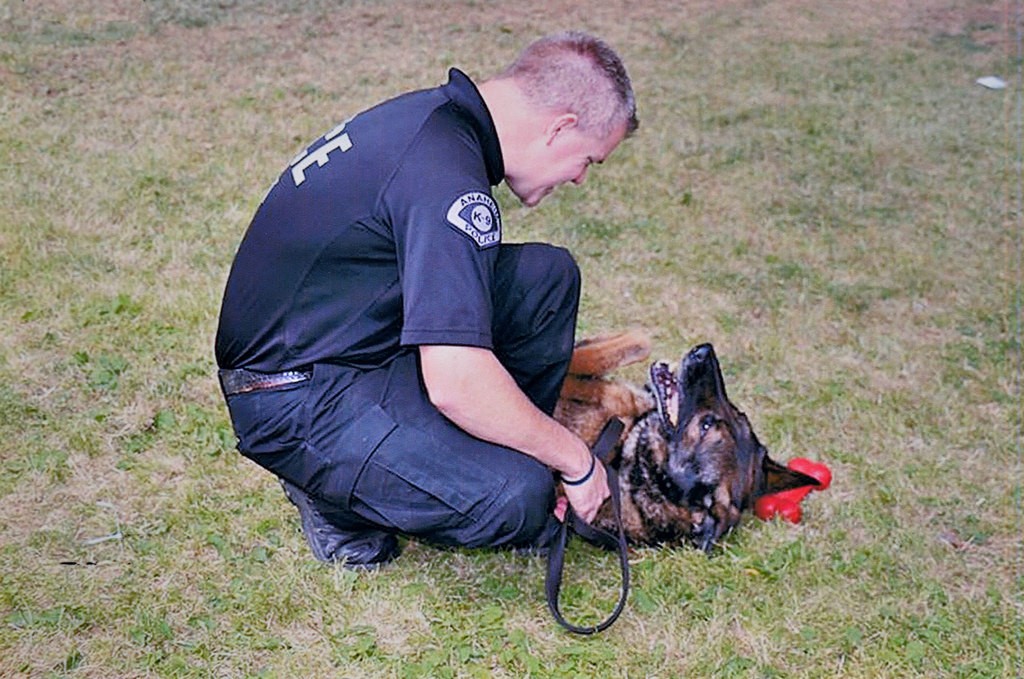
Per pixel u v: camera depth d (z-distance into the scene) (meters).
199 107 6.50
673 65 7.73
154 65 7.16
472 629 2.81
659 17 8.89
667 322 4.45
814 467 3.29
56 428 3.56
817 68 7.77
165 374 3.88
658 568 3.04
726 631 2.85
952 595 3.04
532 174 2.67
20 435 3.51
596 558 3.09
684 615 2.89
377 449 2.67
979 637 2.87
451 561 3.05
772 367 4.18
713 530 3.09
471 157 2.53
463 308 2.42
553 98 2.58
